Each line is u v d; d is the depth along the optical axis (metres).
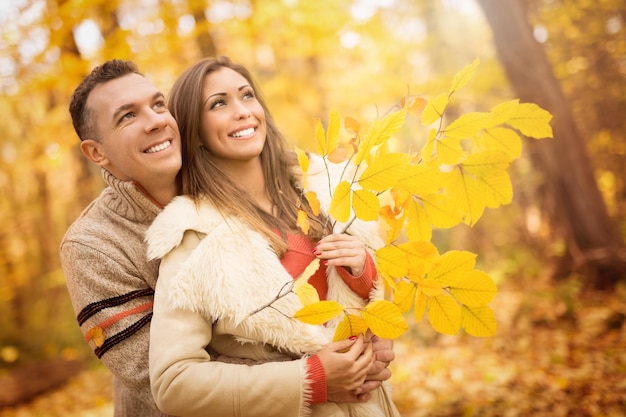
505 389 4.02
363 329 1.37
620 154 8.09
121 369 1.57
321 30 6.45
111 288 1.60
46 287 8.55
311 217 1.74
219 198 1.63
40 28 5.06
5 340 7.37
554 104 6.19
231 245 1.50
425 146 1.35
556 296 5.66
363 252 1.60
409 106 1.53
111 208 1.71
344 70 7.44
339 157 1.42
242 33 6.28
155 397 1.42
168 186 1.69
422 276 1.33
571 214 6.27
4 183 9.02
